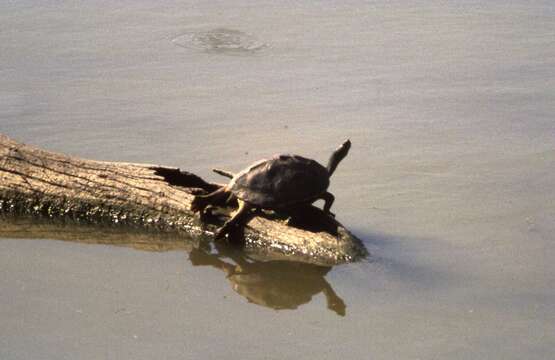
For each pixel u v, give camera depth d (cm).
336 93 1952
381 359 1034
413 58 2167
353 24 2416
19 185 1455
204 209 1406
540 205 1473
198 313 1150
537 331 1103
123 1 2584
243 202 1366
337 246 1323
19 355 1016
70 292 1191
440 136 1750
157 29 2334
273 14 2491
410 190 1533
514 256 1311
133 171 1452
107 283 1230
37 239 1386
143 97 1911
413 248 1339
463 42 2288
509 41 2303
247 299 1203
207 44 2228
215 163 1612
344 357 1038
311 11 2523
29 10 2456
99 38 2252
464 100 1920
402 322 1130
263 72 2066
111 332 1080
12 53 2127
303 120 1812
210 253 1361
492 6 2617
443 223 1419
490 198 1502
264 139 1719
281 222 1398
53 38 2238
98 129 1750
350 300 1198
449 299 1190
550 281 1234
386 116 1839
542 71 2092
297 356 1038
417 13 2533
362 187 1547
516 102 1912
